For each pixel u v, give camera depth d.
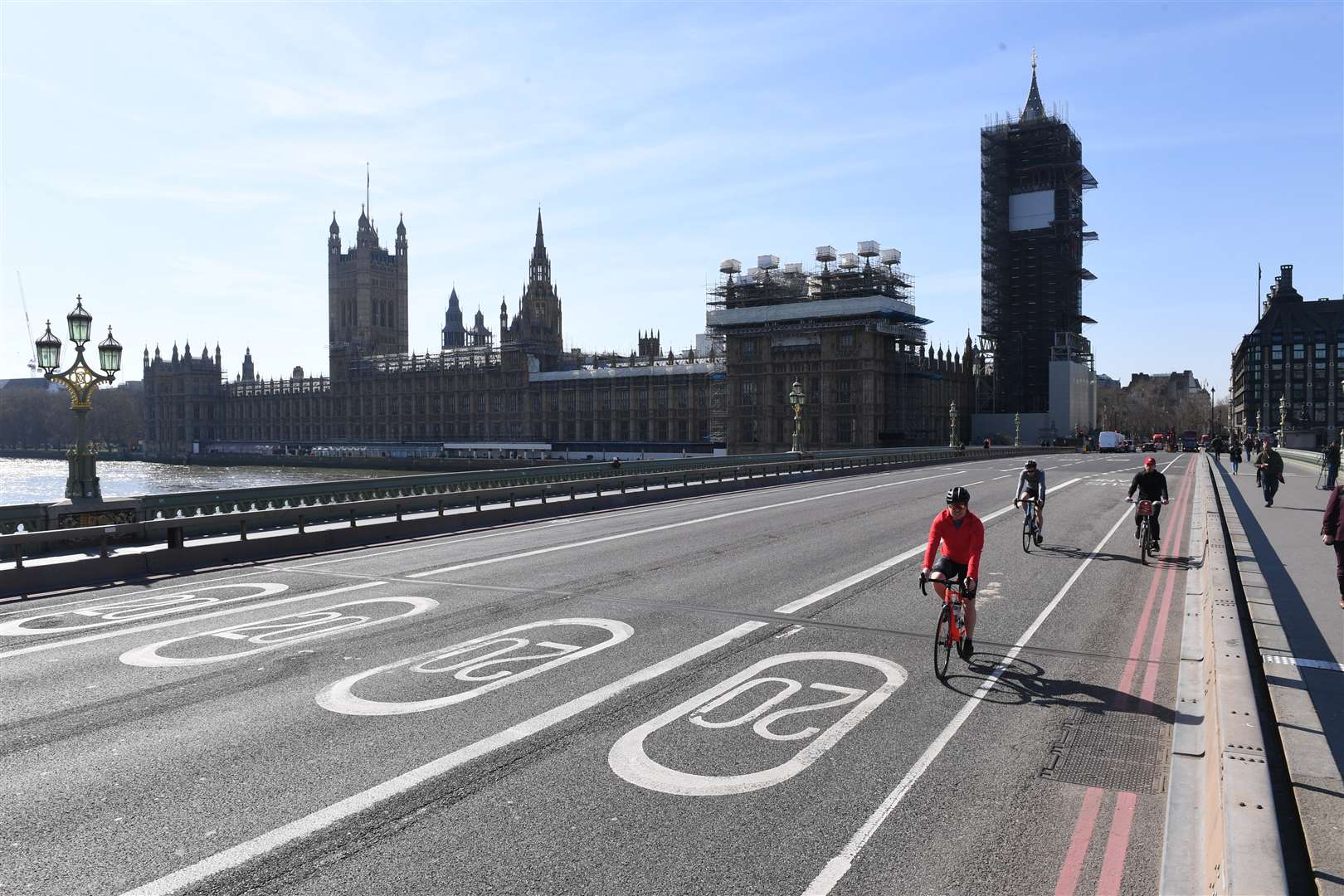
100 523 20.80
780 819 6.62
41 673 10.43
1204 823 6.12
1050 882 5.71
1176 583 16.20
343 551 21.36
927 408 124.19
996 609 13.98
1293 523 23.92
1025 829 6.45
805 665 10.73
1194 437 111.19
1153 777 7.40
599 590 15.68
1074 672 10.47
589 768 7.56
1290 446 110.69
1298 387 154.38
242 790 7.15
